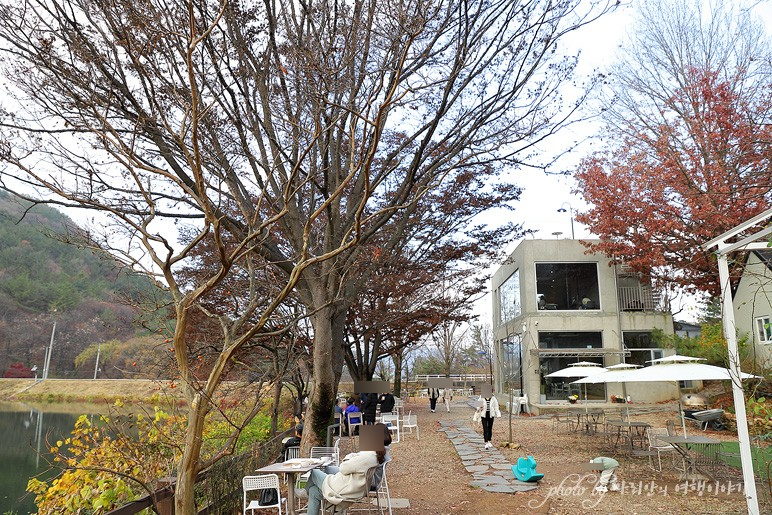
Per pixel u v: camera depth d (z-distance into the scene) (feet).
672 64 77.56
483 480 33.01
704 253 67.82
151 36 18.53
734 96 70.85
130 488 24.57
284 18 26.96
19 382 147.64
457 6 26.68
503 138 31.45
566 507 26.94
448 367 127.03
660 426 58.03
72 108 21.80
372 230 32.50
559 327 78.02
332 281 32.63
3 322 173.37
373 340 72.28
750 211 63.57
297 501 28.32
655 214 73.31
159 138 25.58
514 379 87.76
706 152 70.85
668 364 36.91
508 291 94.84
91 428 25.76
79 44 21.04
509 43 30.07
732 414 56.29
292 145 26.73
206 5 22.18
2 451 64.95
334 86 24.06
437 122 30.17
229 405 30.01
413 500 28.99
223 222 28.84
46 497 24.17
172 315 23.32
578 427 58.29
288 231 31.04
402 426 57.88
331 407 34.04
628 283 80.33
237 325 16.90
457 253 55.21
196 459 15.33
